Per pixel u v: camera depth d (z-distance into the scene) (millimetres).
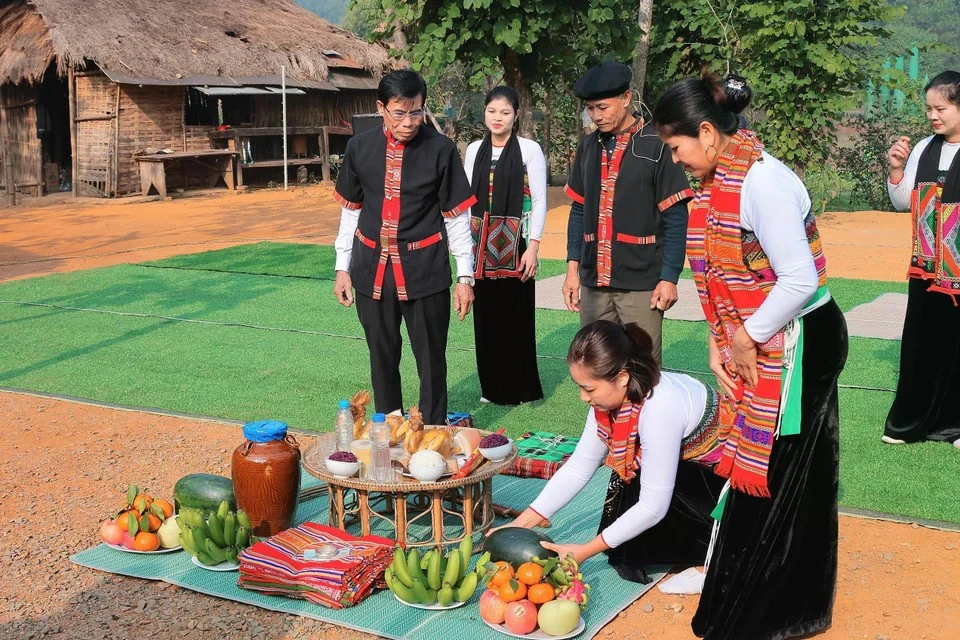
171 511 4520
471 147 6523
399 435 4418
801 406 3420
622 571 4090
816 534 3525
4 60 21562
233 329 9000
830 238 14125
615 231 5309
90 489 5227
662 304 5219
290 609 3854
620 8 15031
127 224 17906
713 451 3775
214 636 3693
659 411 3594
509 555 3760
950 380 5645
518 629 3588
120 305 10172
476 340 6613
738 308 3381
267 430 4355
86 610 3916
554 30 15242
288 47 24234
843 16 15008
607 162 5320
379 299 5234
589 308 5539
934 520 4668
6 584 4148
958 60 34688
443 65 15273
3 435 6148
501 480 5273
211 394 6961
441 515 4152
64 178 24562
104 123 21703
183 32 22688
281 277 11641
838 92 15484
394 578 3838
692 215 3436
